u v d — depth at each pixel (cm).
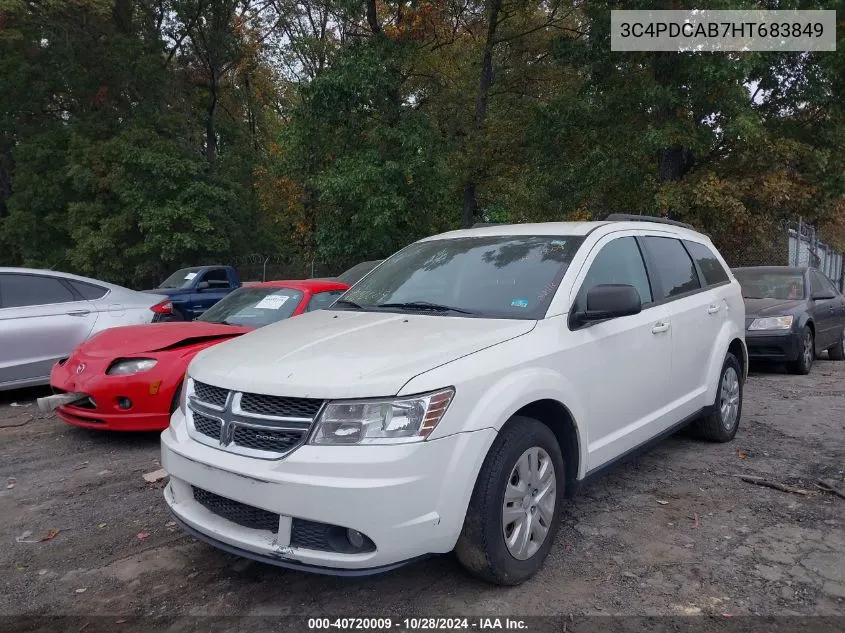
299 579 355
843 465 531
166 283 1641
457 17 2062
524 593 335
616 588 340
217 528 321
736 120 1337
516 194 1978
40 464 553
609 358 409
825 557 373
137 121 2502
